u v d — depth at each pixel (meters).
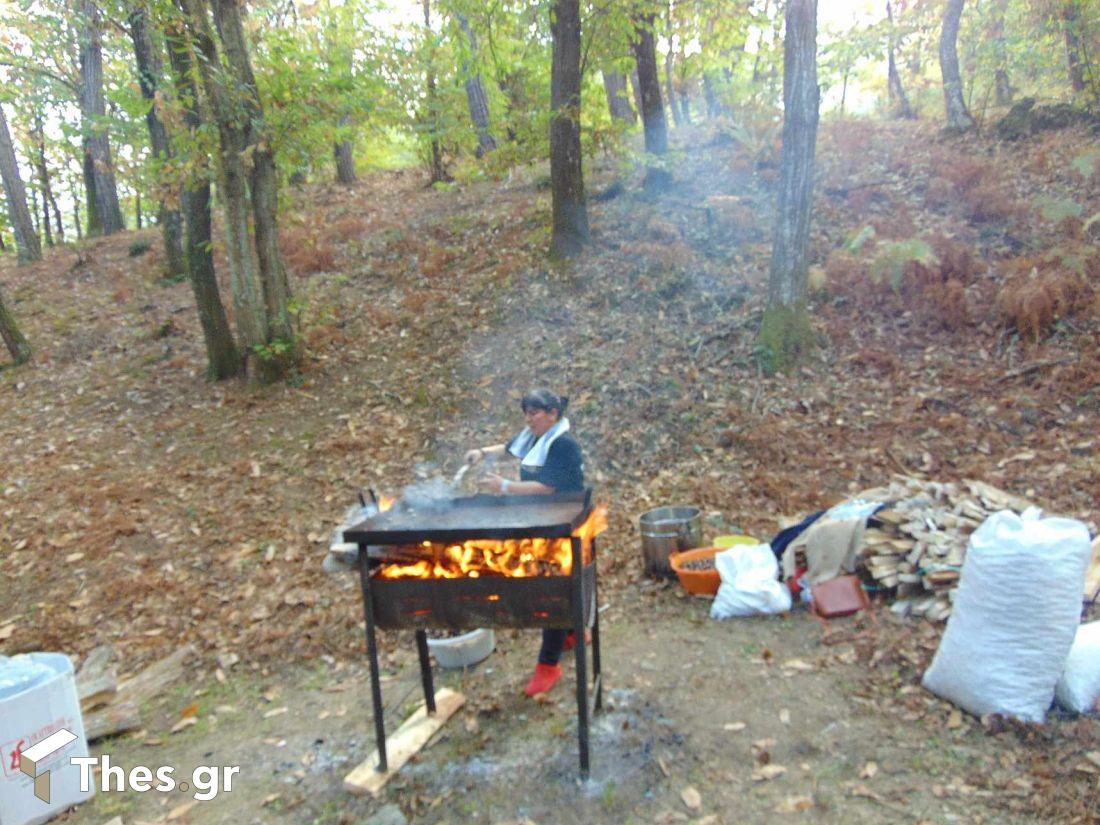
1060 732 2.96
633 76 16.55
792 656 3.88
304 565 5.71
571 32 9.54
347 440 7.52
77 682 4.47
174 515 6.59
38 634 5.18
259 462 7.38
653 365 7.83
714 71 15.20
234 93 8.11
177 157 8.41
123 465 7.58
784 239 7.54
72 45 13.68
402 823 2.96
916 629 3.86
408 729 3.55
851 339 7.71
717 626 4.34
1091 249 7.54
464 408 7.82
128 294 12.62
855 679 3.58
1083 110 10.52
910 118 14.19
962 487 4.92
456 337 9.06
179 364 9.86
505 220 11.90
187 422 8.36
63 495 7.04
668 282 8.97
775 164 11.41
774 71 13.84
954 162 10.05
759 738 3.24
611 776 3.10
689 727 3.38
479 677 4.12
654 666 3.98
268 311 8.89
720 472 6.37
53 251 16.70
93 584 5.72
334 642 4.75
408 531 2.95
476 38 12.90
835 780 2.92
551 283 9.56
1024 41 12.36
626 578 5.13
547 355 8.34
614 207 11.18
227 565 5.81
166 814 3.23
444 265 10.93
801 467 6.30
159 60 9.26
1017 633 3.03
